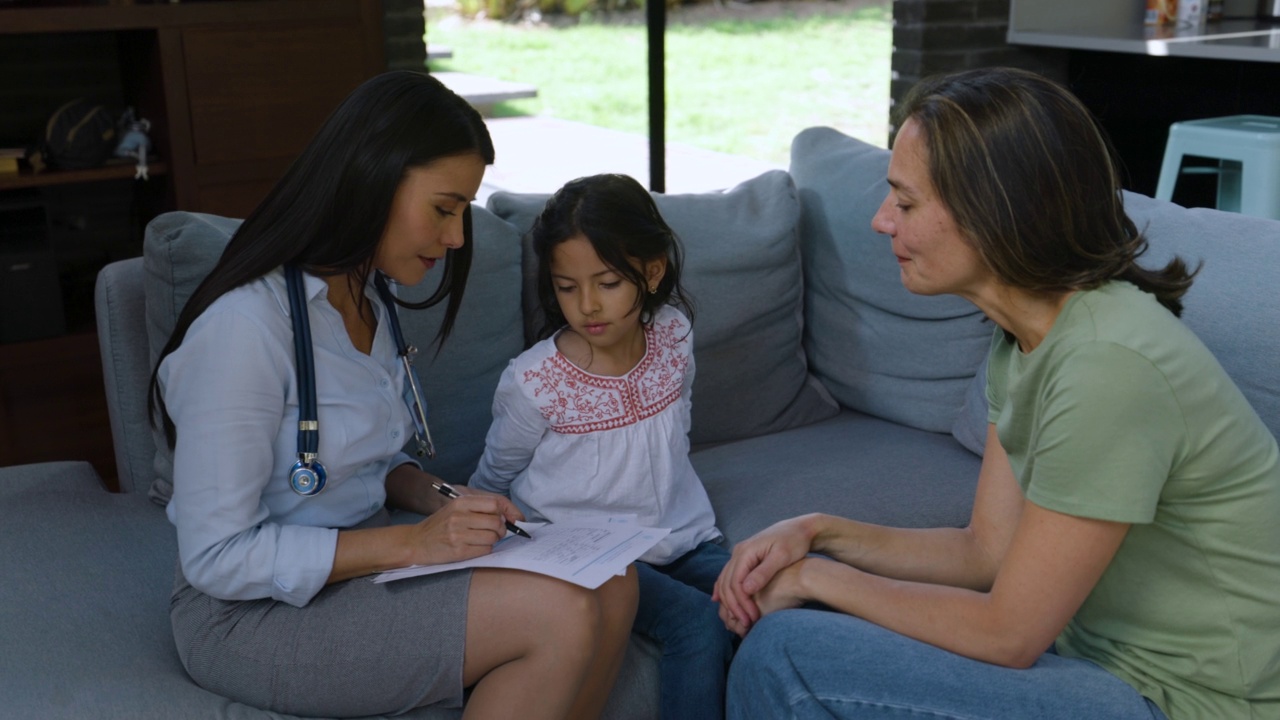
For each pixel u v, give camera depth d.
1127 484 1.13
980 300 1.26
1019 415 1.26
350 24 3.35
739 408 2.26
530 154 6.85
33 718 1.30
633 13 7.97
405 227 1.35
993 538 1.47
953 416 2.19
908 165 1.21
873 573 1.49
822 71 8.35
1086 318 1.17
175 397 1.33
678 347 1.84
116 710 1.32
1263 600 1.18
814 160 2.45
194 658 1.38
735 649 1.60
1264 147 3.28
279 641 1.35
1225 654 1.20
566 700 1.34
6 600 1.55
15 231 3.04
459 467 1.98
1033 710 1.20
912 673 1.23
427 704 1.38
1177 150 3.55
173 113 3.14
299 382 1.35
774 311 2.28
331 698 1.35
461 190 1.37
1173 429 1.13
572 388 1.74
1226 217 1.77
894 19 4.40
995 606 1.24
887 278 2.24
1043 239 1.15
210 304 1.33
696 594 1.62
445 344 1.94
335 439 1.41
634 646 1.61
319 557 1.34
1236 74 3.81
